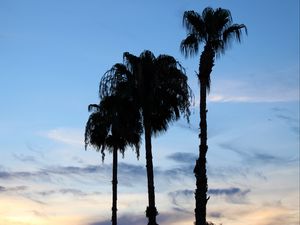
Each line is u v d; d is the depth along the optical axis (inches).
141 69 1566.2
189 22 1524.4
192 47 1519.4
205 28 1512.1
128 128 1603.1
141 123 1598.2
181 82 1585.9
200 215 1384.1
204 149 1429.6
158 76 1577.3
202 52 1487.5
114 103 1574.8
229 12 1529.3
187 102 1587.1
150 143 1558.8
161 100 1576.0
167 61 1594.5
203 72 1472.7
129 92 1562.5
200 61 1483.8
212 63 1480.1
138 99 1571.1
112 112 1578.5
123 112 1572.3
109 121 1748.3
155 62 1592.0
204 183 1403.8
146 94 1572.3
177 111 1584.6
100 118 1961.1
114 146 1969.7
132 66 1581.0
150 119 1571.1
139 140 1846.7
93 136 1979.6
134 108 1571.1
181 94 1582.2
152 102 1566.2
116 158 1999.3
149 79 1576.0
